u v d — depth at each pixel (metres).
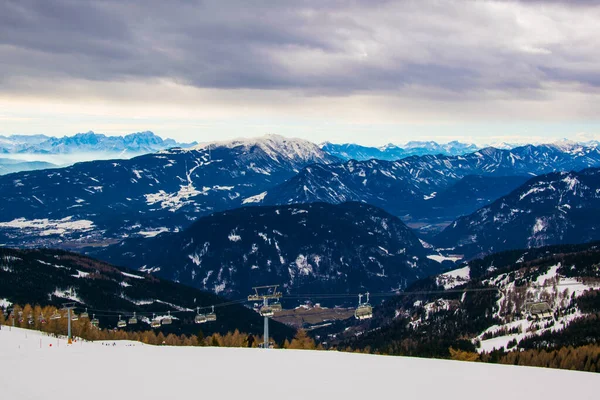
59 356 107.94
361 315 122.31
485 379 88.75
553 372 94.56
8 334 155.38
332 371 93.94
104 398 76.69
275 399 77.38
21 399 75.94
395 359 106.75
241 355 111.25
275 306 135.00
